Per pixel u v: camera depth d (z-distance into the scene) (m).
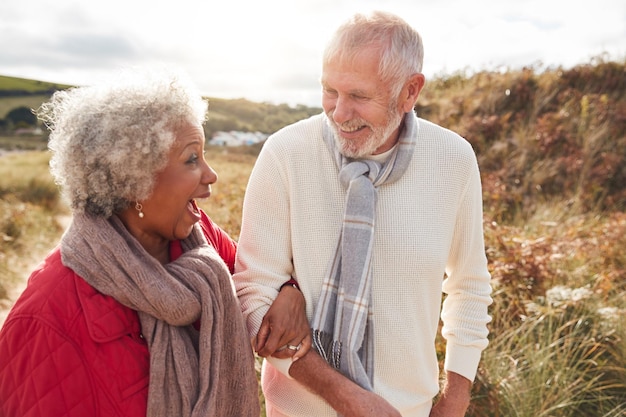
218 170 9.72
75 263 1.38
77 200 1.40
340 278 1.70
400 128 1.76
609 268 4.60
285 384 1.82
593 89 8.49
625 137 7.52
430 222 1.76
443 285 2.02
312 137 1.77
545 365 3.20
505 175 7.34
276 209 1.76
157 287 1.39
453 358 1.94
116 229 1.43
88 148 1.34
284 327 1.66
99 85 1.40
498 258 4.27
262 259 1.76
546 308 3.58
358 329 1.65
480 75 9.54
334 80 1.60
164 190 1.43
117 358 1.37
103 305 1.38
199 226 1.67
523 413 2.97
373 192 1.68
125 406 1.38
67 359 1.33
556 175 7.20
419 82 1.67
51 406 1.31
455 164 1.78
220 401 1.55
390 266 1.73
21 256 6.85
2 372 1.36
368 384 1.66
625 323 3.62
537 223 5.97
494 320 3.62
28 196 10.59
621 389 3.29
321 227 1.74
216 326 1.50
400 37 1.58
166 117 1.39
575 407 3.10
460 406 1.90
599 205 6.74
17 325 1.34
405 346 1.75
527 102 8.64
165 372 1.43
